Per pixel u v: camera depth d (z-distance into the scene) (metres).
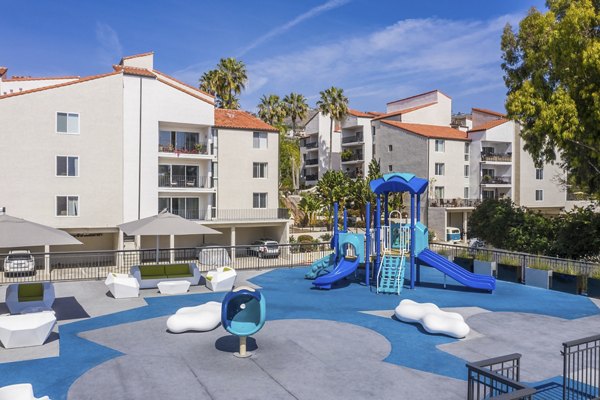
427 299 19.91
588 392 10.11
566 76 27.58
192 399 9.85
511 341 14.02
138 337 14.09
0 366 11.70
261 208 43.28
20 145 32.56
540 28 30.75
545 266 22.98
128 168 36.06
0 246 13.87
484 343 13.80
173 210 39.97
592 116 26.58
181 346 13.23
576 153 28.92
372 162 57.19
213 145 41.34
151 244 38.72
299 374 11.23
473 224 41.84
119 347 13.16
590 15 25.89
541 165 33.69
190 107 38.62
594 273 20.95
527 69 33.22
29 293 16.55
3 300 19.14
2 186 32.09
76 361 12.05
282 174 77.81
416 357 12.54
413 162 56.12
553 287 21.92
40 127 33.09
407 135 56.66
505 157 57.94
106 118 35.22
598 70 25.38
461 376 11.22
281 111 69.75
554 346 13.56
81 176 34.47
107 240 37.91
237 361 12.06
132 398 9.90
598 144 27.44
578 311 17.81
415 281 24.00
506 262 24.75
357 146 71.00
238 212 42.41
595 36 26.53
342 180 56.84
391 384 10.70
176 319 14.48
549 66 30.28
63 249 36.34
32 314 13.77
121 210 35.81
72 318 16.34
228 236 42.78
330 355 12.62
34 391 10.27
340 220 56.28
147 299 19.44
